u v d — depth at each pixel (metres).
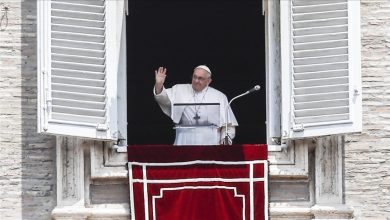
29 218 50.41
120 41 51.38
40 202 50.47
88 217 50.06
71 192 50.16
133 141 63.25
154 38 65.25
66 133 49.75
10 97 50.97
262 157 50.31
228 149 50.34
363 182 50.62
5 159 50.66
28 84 51.09
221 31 64.81
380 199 50.53
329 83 50.28
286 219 50.31
